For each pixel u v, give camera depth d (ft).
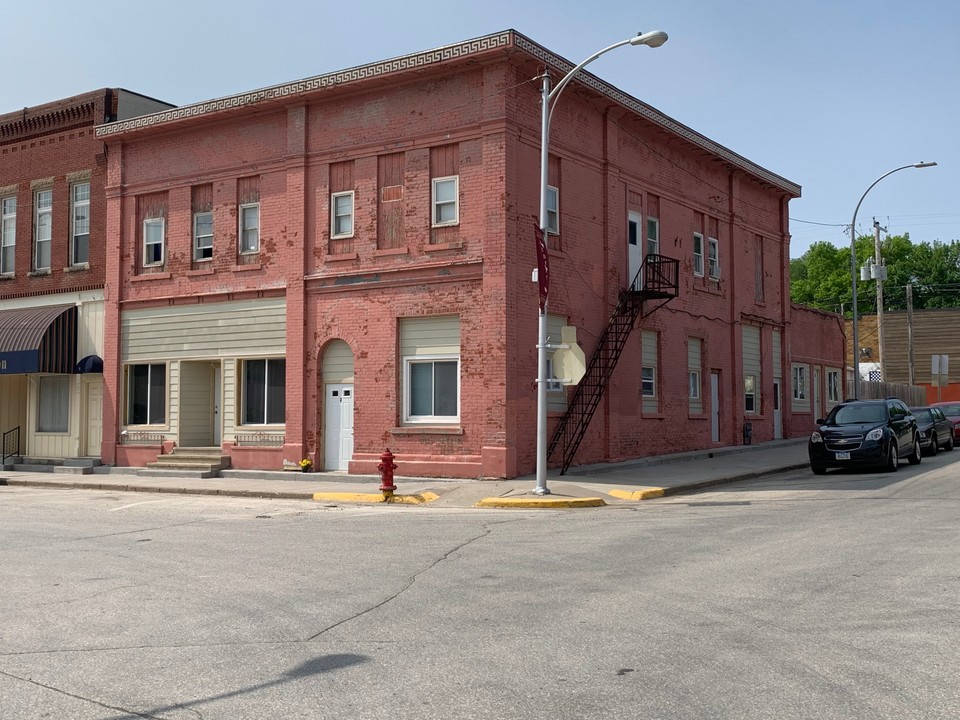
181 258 81.15
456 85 67.97
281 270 75.25
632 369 79.15
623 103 76.95
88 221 88.53
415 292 68.59
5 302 93.25
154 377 83.41
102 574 32.81
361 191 71.72
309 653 21.83
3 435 93.56
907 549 34.17
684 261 89.15
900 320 203.00
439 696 18.34
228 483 70.44
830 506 49.85
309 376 73.41
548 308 69.26
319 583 30.42
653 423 82.07
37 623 25.32
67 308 87.51
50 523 48.96
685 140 86.94
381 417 69.46
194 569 33.55
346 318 71.72
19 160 93.30
